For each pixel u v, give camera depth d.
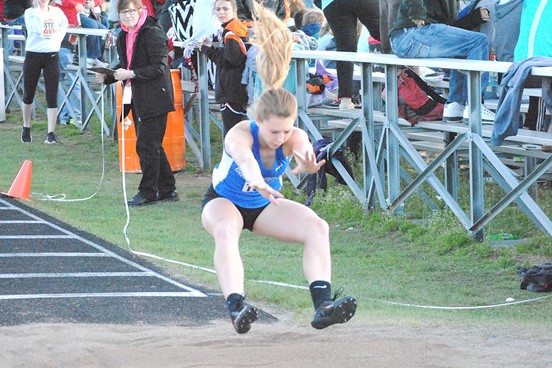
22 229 14.44
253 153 7.96
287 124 7.77
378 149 16.39
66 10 26.08
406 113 16.11
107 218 16.00
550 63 12.98
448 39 15.12
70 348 8.66
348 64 17.88
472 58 15.09
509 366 8.30
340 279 12.86
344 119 18.58
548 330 9.80
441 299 12.01
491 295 12.27
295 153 7.79
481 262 13.80
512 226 15.66
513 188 13.99
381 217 15.96
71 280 11.59
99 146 22.98
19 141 23.58
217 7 17.52
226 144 7.94
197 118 24.11
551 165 13.71
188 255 13.53
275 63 8.30
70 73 25.27
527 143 15.57
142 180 17.36
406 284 12.77
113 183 19.33
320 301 7.66
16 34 29.52
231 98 17.62
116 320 9.88
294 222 8.02
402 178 18.17
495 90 17.52
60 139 23.84
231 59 17.36
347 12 17.78
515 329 9.84
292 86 18.09
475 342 9.23
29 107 23.22
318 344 8.99
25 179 17.03
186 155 22.14
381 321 10.16
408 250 14.62
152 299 10.80
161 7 23.02
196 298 10.92
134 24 16.75
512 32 17.44
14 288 11.13
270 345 9.02
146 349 8.73
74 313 10.07
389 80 15.90
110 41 22.03
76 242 13.70
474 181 14.62
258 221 8.13
